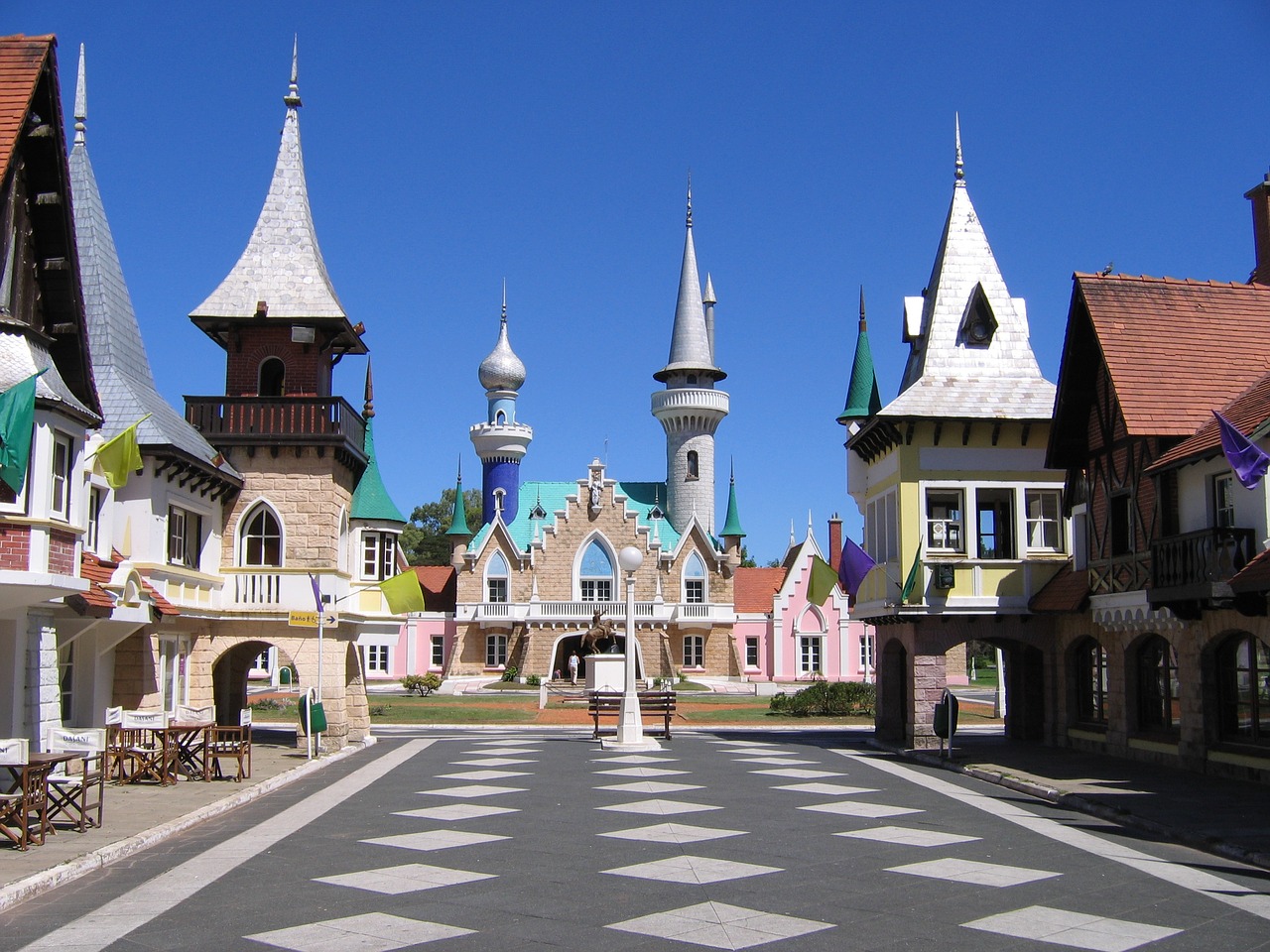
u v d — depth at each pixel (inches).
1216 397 941.8
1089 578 1026.1
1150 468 900.0
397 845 571.5
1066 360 1031.6
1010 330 1212.5
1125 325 985.5
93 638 917.8
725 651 2844.5
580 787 800.9
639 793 767.7
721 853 548.7
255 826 637.9
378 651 2950.3
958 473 1147.3
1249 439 761.0
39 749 735.1
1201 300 1021.8
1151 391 938.7
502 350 3363.7
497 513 2915.8
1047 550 1144.2
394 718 1576.0
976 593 1117.7
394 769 941.8
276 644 1153.4
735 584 3073.3
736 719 1593.3
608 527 2898.6
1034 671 1200.8
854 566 1167.0
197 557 1137.4
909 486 1144.2
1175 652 909.8
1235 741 847.7
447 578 3105.3
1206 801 708.0
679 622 2819.9
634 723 1157.7
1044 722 1171.9
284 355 1255.5
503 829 619.5
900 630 1168.2
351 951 379.2
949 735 1002.7
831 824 637.3
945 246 1250.0
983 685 3016.7
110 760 834.2
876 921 418.9
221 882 486.0
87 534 908.6
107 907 440.1
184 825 634.2
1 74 711.1
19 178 720.3
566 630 2795.3
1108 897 459.5
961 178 1274.6
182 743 843.4
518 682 2674.7
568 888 471.8
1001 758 984.9
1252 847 552.7
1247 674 835.4
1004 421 1136.8
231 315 1234.0
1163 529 905.5
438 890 468.4
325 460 1188.5
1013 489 1148.5
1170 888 479.2
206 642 1151.0
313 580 1102.4
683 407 3144.7
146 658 975.6
